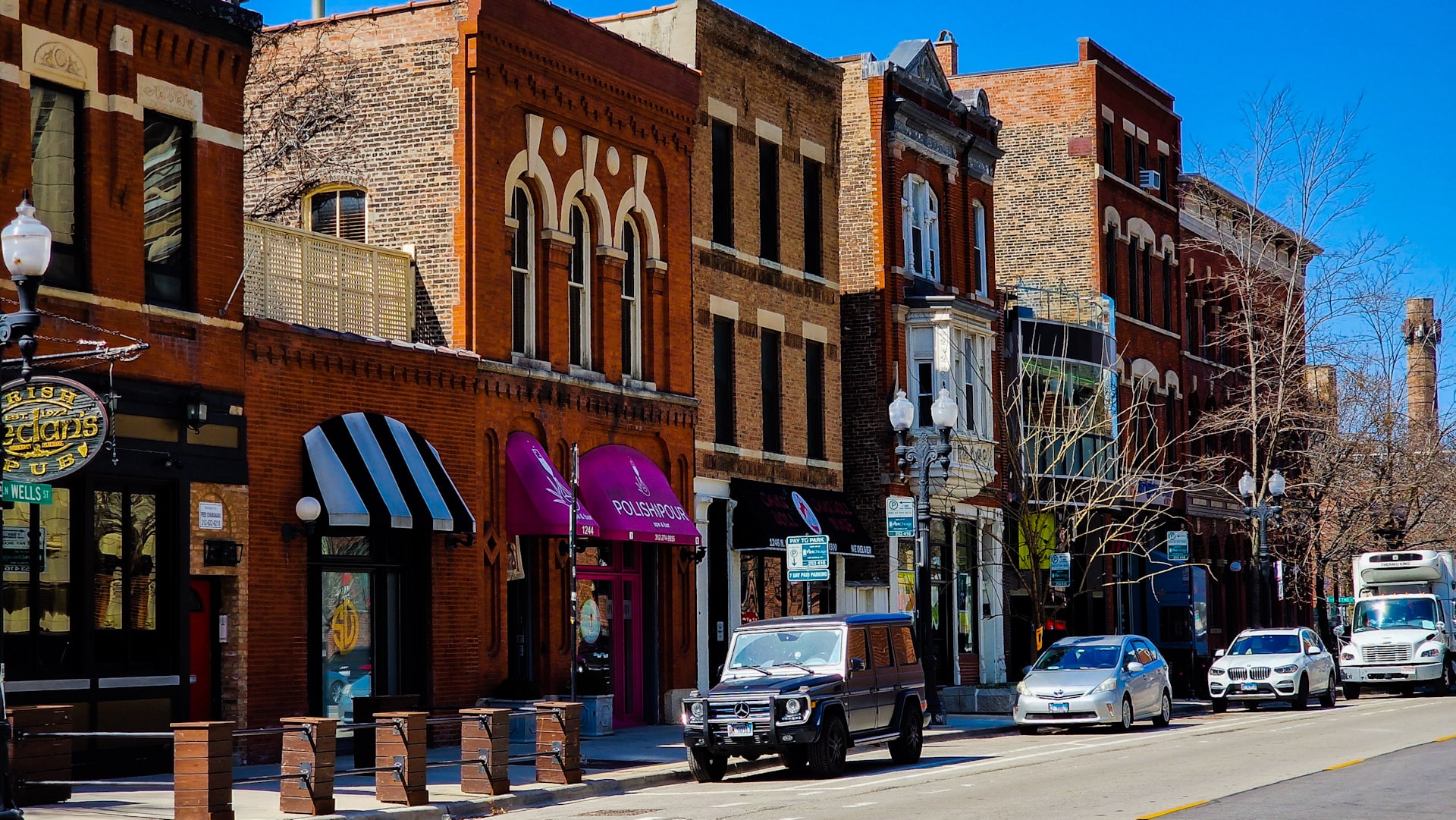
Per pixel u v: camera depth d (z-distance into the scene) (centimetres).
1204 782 2272
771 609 4016
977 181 5038
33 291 1759
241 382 2647
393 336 3062
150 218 2541
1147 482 5731
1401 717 3759
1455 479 6256
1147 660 3612
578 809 2191
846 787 2341
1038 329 5106
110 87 2473
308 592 2773
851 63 4641
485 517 3125
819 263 4294
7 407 2081
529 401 3253
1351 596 6875
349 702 2866
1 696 1733
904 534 3569
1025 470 4903
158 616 2495
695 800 2247
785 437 4088
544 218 3341
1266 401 5900
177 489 2512
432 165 3180
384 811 2092
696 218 3800
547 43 3331
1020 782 2322
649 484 3491
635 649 3572
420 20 3219
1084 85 5750
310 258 2889
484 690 3097
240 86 2703
